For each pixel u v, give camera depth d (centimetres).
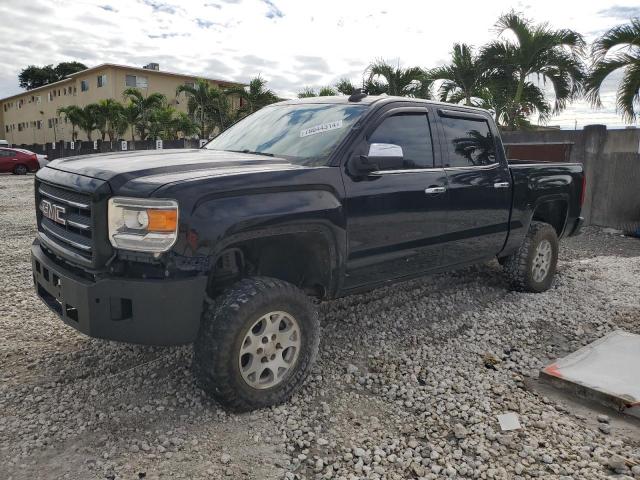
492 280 639
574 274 688
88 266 313
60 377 381
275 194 341
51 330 470
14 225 1012
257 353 333
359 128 400
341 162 382
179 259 301
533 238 576
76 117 3806
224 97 3192
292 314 345
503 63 1600
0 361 406
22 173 2578
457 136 486
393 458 298
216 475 279
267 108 508
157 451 297
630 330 501
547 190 579
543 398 370
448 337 473
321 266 382
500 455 304
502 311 538
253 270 378
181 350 425
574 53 1524
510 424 334
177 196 301
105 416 331
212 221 308
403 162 429
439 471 289
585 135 1081
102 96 4522
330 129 410
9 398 350
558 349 458
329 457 298
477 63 1631
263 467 288
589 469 292
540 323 512
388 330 484
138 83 4484
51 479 272
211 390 323
